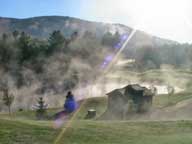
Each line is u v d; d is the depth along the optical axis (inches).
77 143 1197.7
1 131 1243.2
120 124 1550.2
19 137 1209.4
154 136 1339.8
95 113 3575.3
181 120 1659.7
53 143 1189.1
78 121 1605.6
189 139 1273.4
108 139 1266.0
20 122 1413.6
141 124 1563.7
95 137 1283.2
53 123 1497.3
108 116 3326.8
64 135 1280.8
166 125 1550.2
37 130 1311.5
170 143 1206.3
